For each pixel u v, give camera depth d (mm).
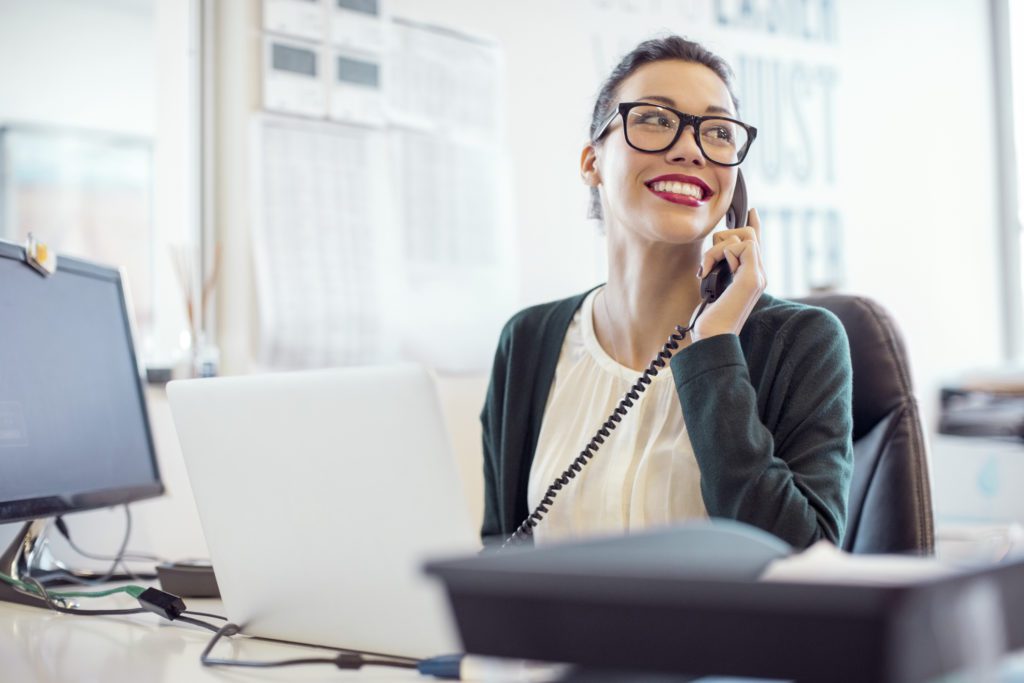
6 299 1455
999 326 3873
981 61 3869
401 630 950
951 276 3771
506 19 2895
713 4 3268
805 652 515
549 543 621
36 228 3139
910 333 3650
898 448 1534
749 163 3318
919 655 503
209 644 1037
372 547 943
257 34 2508
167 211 2562
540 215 2951
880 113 3629
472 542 881
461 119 2811
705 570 541
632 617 558
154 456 1777
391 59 2689
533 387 1537
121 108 3211
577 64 3018
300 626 1044
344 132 2615
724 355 1219
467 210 2812
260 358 2484
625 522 1349
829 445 1274
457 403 2775
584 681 578
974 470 3143
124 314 1777
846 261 3525
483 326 2828
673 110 1388
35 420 1467
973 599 531
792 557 581
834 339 1353
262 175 2496
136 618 1260
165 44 2557
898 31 3680
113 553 1876
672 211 1362
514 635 594
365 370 915
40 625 1236
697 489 1316
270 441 1000
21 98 3129
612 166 1424
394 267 2680
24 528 1511
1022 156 3883
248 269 2486
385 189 2672
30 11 3133
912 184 3691
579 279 3016
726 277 1335
